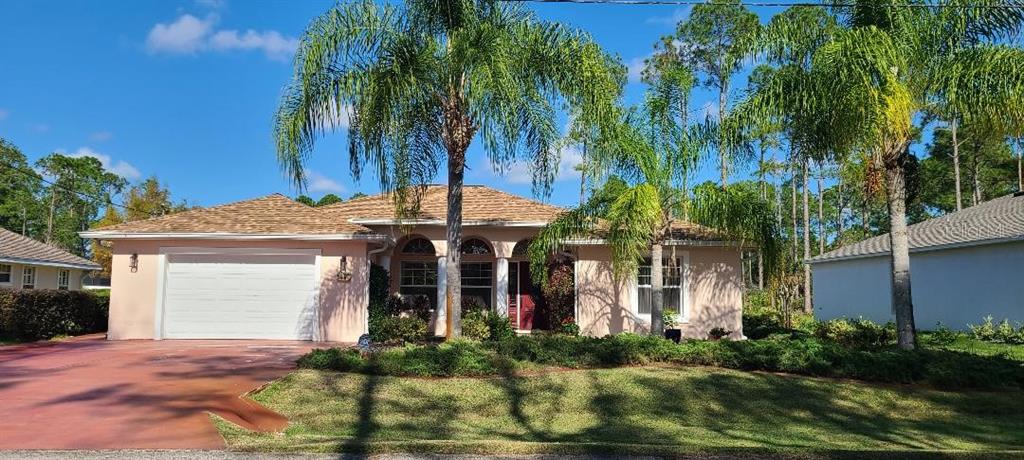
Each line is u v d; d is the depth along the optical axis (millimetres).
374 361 10398
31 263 21578
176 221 16219
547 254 16531
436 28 11641
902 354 10789
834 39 11023
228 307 15641
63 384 9047
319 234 15406
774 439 7301
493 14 11688
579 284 17141
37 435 6406
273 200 18312
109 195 61469
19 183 54500
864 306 23750
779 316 24078
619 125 12375
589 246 17141
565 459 6090
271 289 15672
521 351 11289
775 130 12031
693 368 11109
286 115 10945
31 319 15523
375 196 19844
